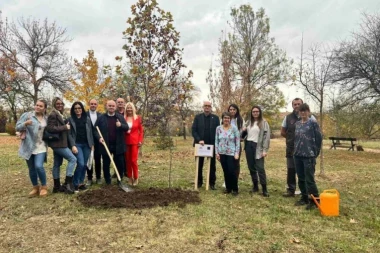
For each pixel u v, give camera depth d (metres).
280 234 4.43
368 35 14.75
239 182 7.91
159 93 11.09
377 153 16.66
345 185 7.81
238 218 5.06
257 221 4.93
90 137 6.79
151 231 4.47
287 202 6.10
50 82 26.73
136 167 7.26
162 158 12.48
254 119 6.74
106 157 6.94
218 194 6.57
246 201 6.09
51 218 4.98
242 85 17.67
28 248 3.95
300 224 4.86
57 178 6.48
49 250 3.90
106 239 4.21
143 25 10.35
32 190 6.32
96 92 16.78
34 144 6.06
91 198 5.79
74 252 3.85
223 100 16.20
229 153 6.54
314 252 3.88
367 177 8.96
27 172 8.70
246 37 20.48
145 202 5.65
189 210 5.39
